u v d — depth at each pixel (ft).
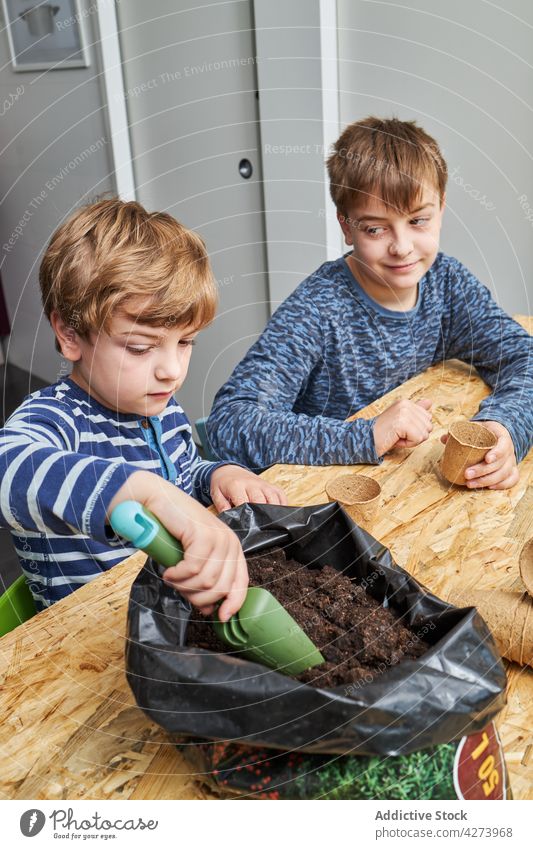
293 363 4.25
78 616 2.22
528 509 2.78
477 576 2.31
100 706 1.88
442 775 1.46
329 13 5.77
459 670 1.47
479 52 5.40
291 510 2.04
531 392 3.69
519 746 1.71
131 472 1.86
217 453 3.79
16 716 1.84
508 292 5.97
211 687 1.42
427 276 4.66
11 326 11.07
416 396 3.95
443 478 3.06
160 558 1.72
